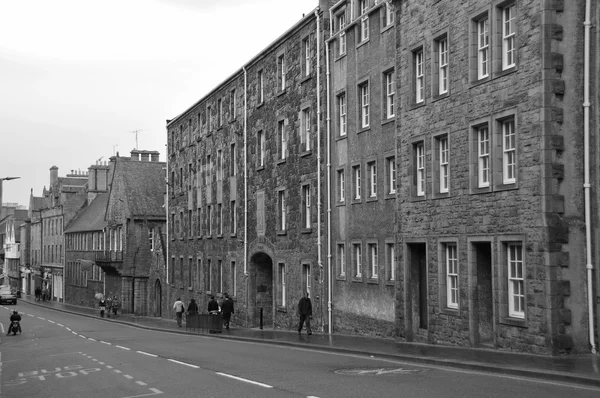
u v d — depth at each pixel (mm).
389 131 28219
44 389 17625
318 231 33656
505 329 20141
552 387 13961
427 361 18781
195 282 55656
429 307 24016
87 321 60688
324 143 33656
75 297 95812
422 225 24531
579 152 18984
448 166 23031
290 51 37750
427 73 24250
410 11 25312
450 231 22812
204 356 23828
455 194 22562
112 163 83438
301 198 36094
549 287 18406
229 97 48188
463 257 22141
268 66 41031
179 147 61531
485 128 21516
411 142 25203
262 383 16266
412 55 25312
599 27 18953
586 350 18625
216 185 50750
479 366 16938
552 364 16578
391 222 27906
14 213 153875
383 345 24234
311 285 34656
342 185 32438
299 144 36438
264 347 27281
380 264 28625
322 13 34031
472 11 21719
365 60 30031
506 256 20406
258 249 42000
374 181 29750
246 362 21203
